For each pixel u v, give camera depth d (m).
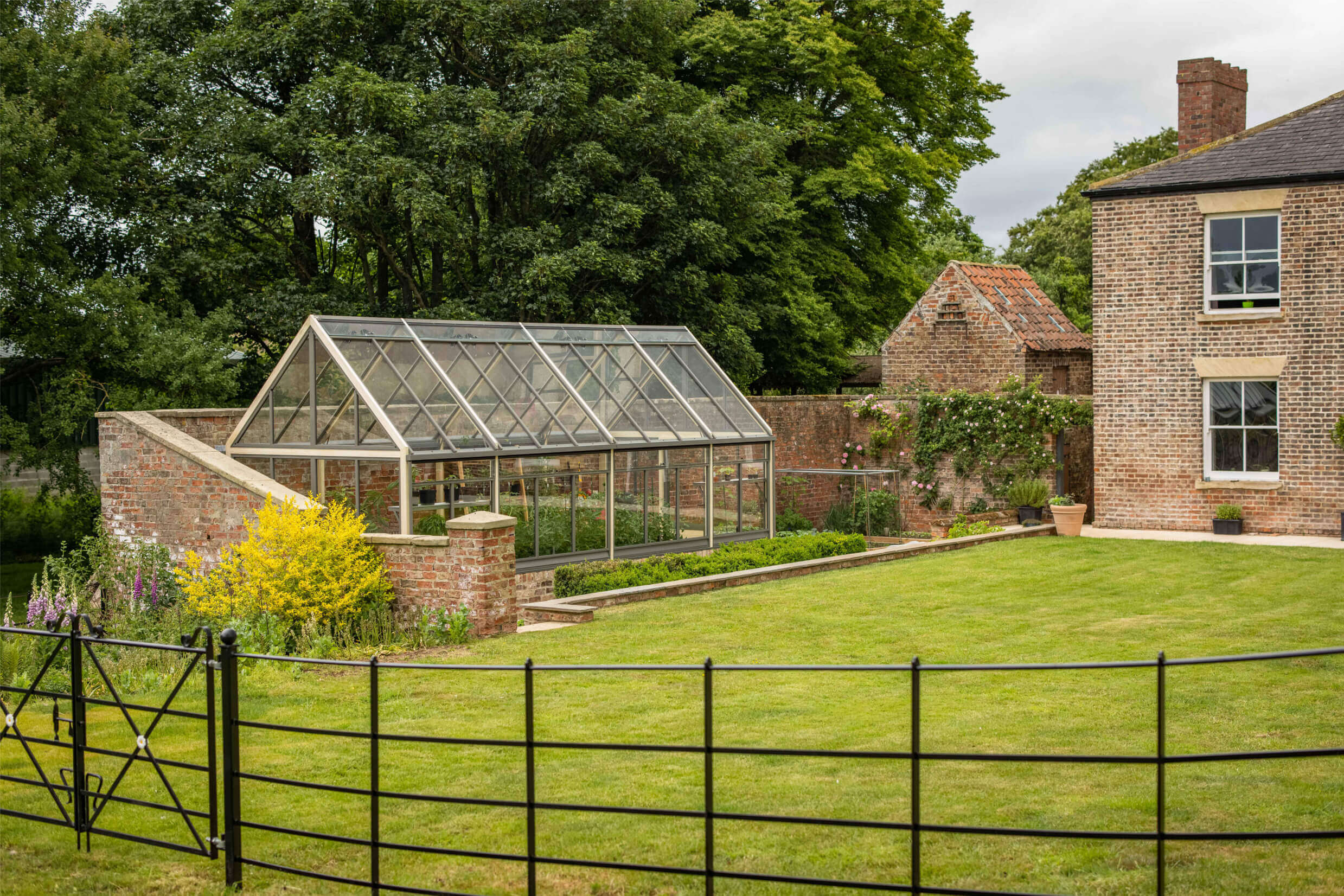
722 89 35.12
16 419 24.06
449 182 24.73
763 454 23.56
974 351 30.27
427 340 19.30
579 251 25.34
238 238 28.31
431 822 7.64
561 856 7.00
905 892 6.23
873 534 27.98
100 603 17.27
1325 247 21.98
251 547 14.08
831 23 35.56
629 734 9.38
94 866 7.12
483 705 10.49
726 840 7.16
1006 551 20.97
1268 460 23.12
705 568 18.62
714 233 27.56
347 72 24.59
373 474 18.06
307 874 6.48
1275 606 15.14
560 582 17.45
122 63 24.17
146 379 23.08
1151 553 20.42
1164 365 23.77
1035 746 8.75
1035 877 6.45
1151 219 23.67
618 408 21.09
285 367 18.55
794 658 12.26
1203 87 25.81
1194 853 6.73
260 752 9.26
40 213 23.75
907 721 9.59
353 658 12.80
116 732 10.05
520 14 26.55
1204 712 9.67
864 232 39.00
